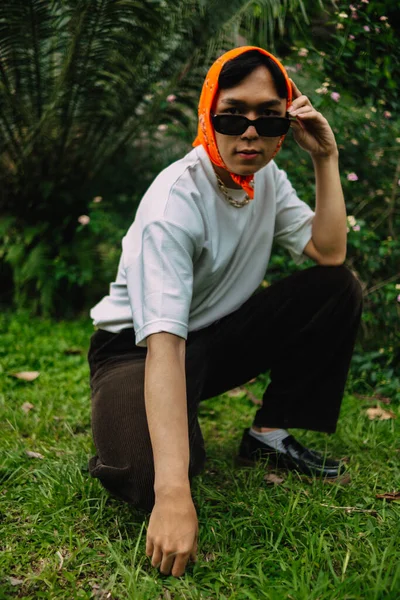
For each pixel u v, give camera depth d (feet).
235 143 5.33
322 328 6.36
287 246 6.74
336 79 10.08
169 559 4.63
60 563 5.16
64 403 8.84
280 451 6.86
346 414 8.42
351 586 4.67
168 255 5.25
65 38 11.75
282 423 6.76
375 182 10.69
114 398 5.56
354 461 7.16
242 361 6.58
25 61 11.88
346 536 5.53
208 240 5.72
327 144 6.25
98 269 13.76
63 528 5.64
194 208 5.56
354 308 6.34
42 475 6.57
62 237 14.08
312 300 6.34
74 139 13.62
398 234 10.65
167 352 5.04
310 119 6.04
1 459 6.88
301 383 6.63
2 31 11.28
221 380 6.71
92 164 14.15
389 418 8.36
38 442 7.50
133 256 5.55
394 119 10.28
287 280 6.47
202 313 6.15
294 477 6.75
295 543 5.31
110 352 6.13
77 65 11.89
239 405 9.05
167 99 12.46
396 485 6.56
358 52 9.91
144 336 5.12
